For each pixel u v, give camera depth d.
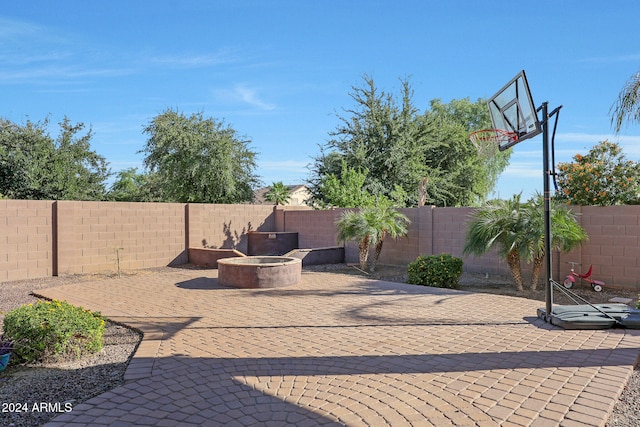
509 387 3.98
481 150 9.66
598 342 5.36
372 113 24.14
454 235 12.05
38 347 4.77
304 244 16.50
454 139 26.27
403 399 3.75
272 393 3.91
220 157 24.50
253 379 4.23
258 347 5.29
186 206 14.67
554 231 8.61
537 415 3.42
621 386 3.99
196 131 25.30
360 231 12.00
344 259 14.80
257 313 7.14
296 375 4.34
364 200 18.14
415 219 13.00
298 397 3.82
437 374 4.32
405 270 12.65
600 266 9.44
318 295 8.67
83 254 12.09
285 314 7.06
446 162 27.14
